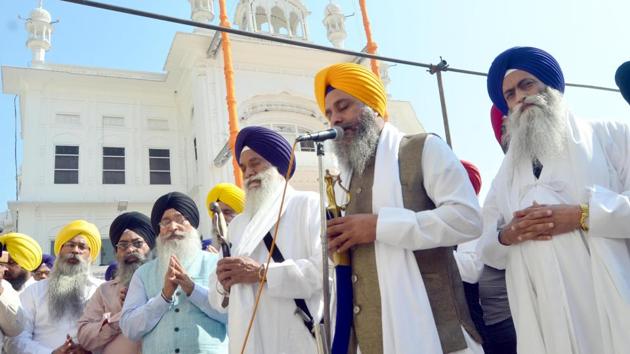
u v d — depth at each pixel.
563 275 2.10
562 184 2.25
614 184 2.22
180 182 17.50
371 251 2.10
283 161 2.83
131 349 3.28
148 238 3.96
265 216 2.69
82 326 3.44
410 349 1.84
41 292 4.12
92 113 17.17
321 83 2.46
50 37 17.56
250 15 17.97
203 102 15.42
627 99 2.58
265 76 16.72
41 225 15.46
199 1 16.44
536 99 2.37
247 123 16.05
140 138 17.53
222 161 14.17
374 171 2.23
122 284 3.67
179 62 16.83
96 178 16.56
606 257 2.00
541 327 2.16
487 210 2.58
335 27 18.36
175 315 2.99
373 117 2.31
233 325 2.41
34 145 16.06
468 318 2.07
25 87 16.47
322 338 1.94
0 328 3.59
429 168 2.14
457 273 2.17
